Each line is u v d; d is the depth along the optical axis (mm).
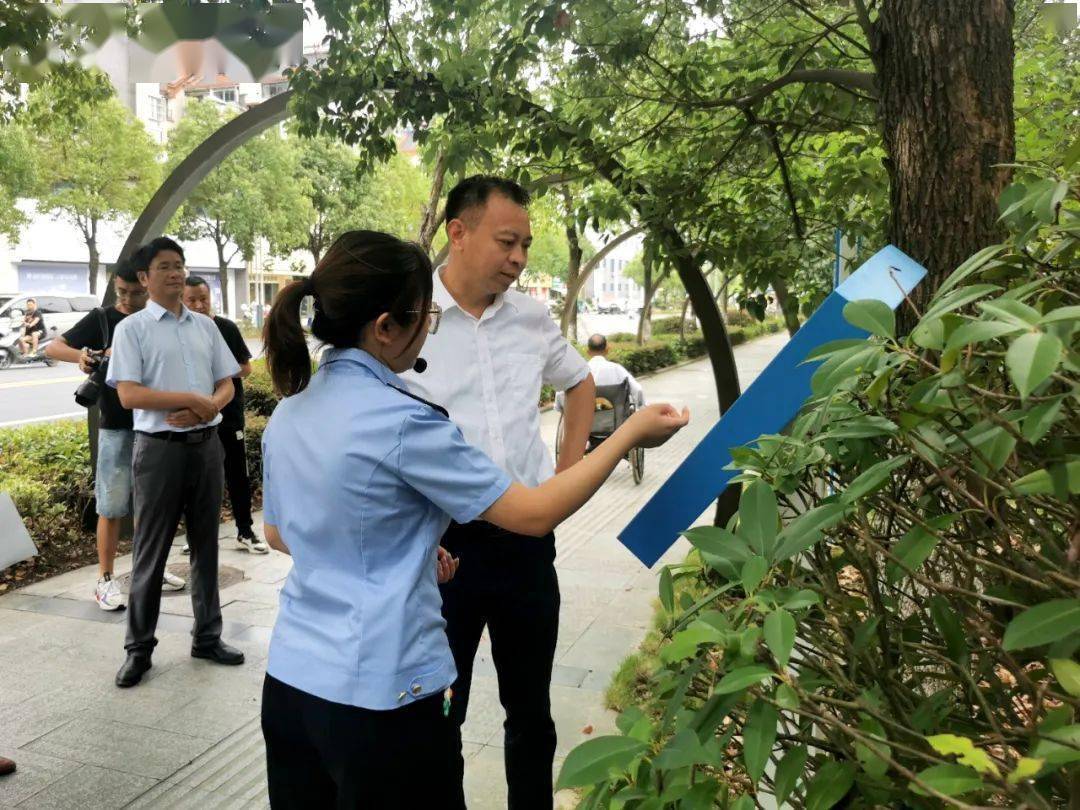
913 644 1149
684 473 1504
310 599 1401
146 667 3549
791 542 1033
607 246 9719
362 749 1326
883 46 2289
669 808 979
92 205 21672
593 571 5195
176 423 3439
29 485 5223
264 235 26234
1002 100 2137
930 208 2162
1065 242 1115
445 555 1766
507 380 2148
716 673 998
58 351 4156
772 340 33438
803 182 4805
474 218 2072
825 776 947
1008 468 1066
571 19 3725
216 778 2836
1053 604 818
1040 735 788
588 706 3354
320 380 1466
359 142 4453
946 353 866
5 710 3297
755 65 4215
